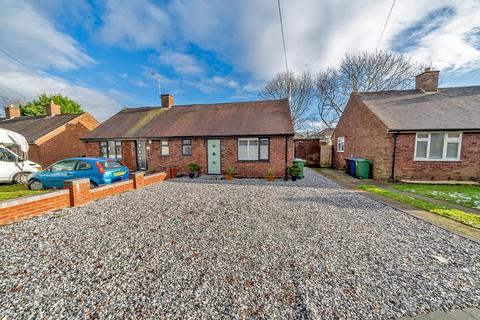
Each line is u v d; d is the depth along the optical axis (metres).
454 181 9.80
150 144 12.79
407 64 22.98
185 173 12.37
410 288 2.48
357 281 2.61
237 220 4.79
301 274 2.75
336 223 4.62
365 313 2.09
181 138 12.26
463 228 4.33
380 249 3.45
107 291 2.41
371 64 24.30
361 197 6.99
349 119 15.55
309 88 27.50
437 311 2.12
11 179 9.79
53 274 2.73
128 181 8.07
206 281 2.59
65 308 2.14
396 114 11.16
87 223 4.57
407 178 10.24
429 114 10.70
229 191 7.92
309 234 4.04
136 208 5.69
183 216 5.05
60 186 7.63
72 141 18.25
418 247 3.52
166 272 2.78
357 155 14.01
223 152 11.80
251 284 2.54
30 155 16.39
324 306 2.18
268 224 4.54
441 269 2.88
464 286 2.53
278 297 2.32
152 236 3.93
